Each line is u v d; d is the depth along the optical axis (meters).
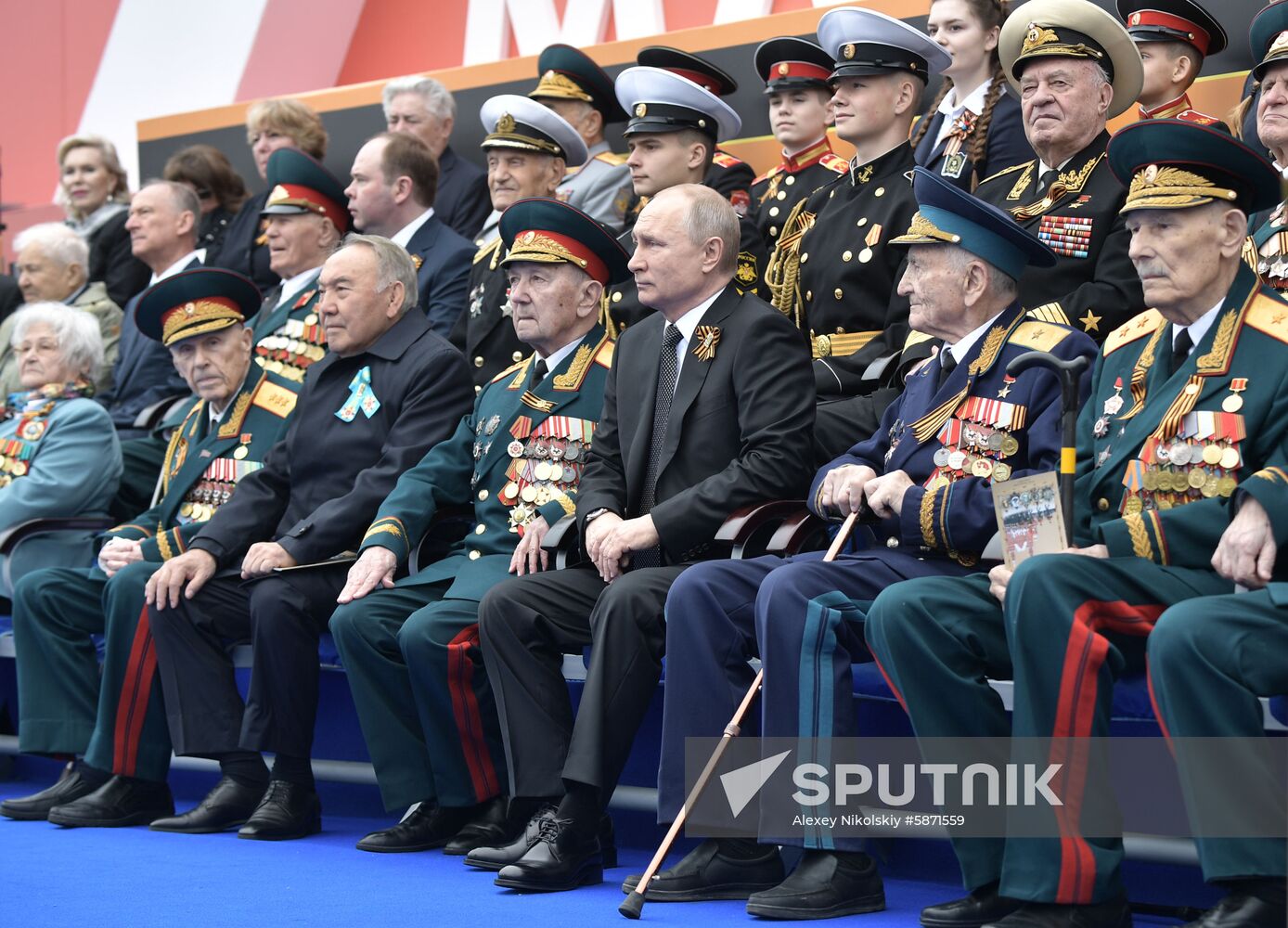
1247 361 3.77
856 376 5.45
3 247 9.76
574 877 4.23
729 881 4.07
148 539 5.74
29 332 6.60
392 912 3.94
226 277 6.07
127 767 5.43
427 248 6.90
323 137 8.29
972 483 4.06
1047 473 3.65
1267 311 3.81
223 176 8.57
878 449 4.47
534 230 5.25
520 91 8.34
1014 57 5.30
